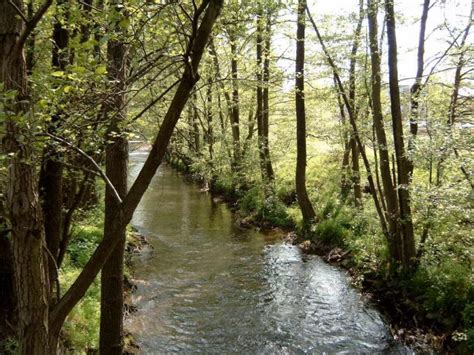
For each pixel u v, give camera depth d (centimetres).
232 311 1148
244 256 1592
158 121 650
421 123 1106
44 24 437
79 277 365
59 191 622
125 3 385
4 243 763
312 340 1001
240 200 2452
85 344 811
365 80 1284
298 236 1781
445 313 962
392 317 1071
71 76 343
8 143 325
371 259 1305
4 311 755
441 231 1093
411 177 1105
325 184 2150
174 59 446
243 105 2411
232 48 1025
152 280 1351
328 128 1984
